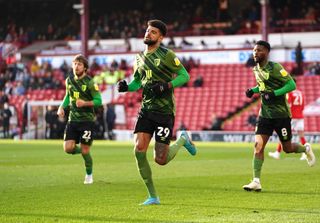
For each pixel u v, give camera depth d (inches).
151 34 1088.8
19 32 5748.0
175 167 1910.7
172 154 1133.7
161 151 1088.8
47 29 5743.1
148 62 1090.1
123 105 4448.8
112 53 4997.5
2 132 4510.3
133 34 5251.0
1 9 5895.7
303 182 1459.2
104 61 5017.2
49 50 5152.6
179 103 4554.6
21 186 1386.6
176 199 1173.7
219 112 4424.2
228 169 1836.9
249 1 5246.1
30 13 5836.6
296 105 2245.3
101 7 5708.7
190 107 4510.3
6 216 975.0
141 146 1090.7
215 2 5349.4
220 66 4719.5
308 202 1130.0
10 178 1565.0
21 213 1005.2
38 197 1199.6
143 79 1098.7
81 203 1119.6
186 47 4859.7
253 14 5078.7
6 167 1907.0
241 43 4822.8
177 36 5147.6
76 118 1465.3
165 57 1082.7
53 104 4274.1
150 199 1111.6
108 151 2819.9
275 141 3828.7
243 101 4426.7
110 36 5374.0
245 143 3742.6
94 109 1483.8
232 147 3233.3
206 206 1080.8
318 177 1577.3
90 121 1467.8
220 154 2600.9
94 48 5093.5
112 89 4630.9
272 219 940.0
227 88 4554.6
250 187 1289.4
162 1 5531.5
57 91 4798.2
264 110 1343.5
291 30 4835.1
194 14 5413.4
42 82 4877.0
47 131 4298.7
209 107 4466.0
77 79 1464.1
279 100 1341.0
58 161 2165.4
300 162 2100.1
